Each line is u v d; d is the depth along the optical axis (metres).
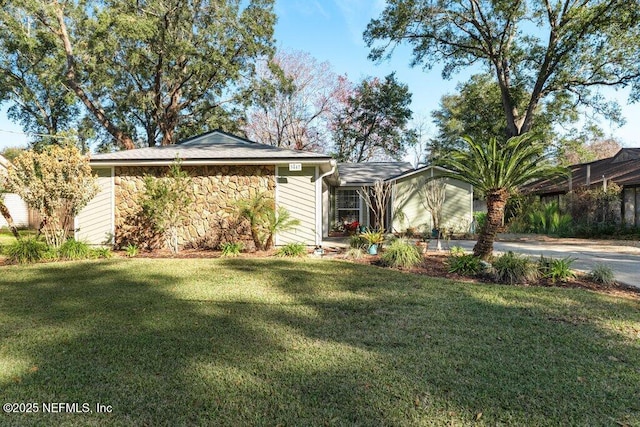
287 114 29.64
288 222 10.40
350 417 2.45
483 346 3.64
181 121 23.92
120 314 4.57
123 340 3.71
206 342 3.67
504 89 22.56
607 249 11.51
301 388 2.80
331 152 31.55
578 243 13.50
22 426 2.35
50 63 19.30
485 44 22.92
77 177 9.27
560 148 23.48
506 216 21.44
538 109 23.66
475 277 6.98
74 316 4.49
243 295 5.51
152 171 10.78
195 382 2.88
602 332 4.05
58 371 3.06
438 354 3.44
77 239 10.77
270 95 22.78
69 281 6.46
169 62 20.52
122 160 10.40
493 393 2.76
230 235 10.83
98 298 5.31
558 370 3.14
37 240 9.82
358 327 4.16
